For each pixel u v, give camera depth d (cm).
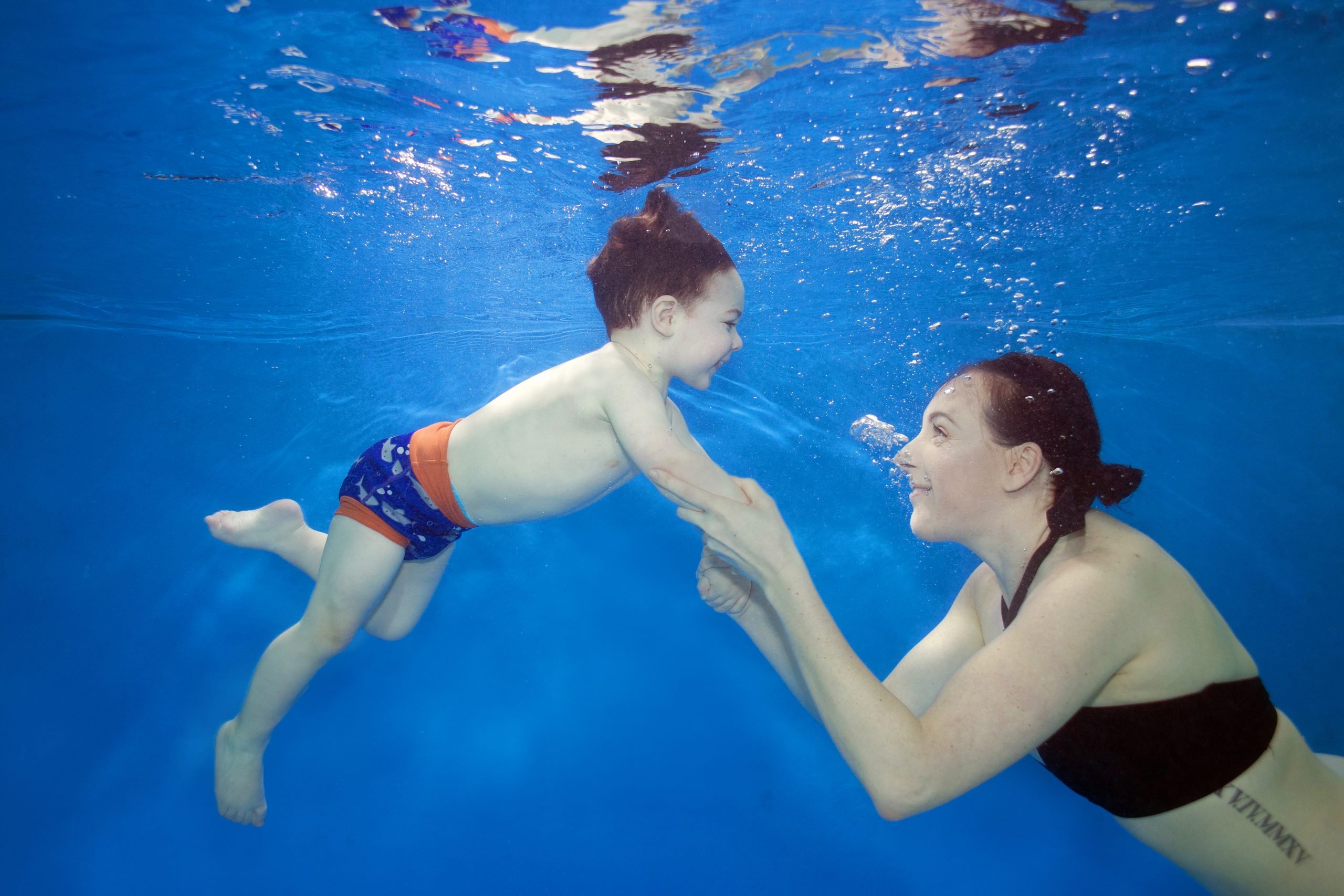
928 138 393
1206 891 328
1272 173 418
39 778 361
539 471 273
